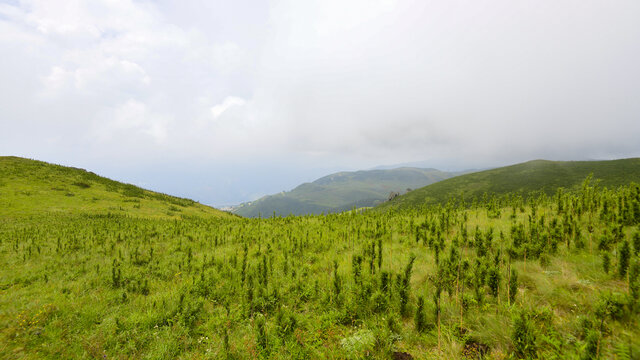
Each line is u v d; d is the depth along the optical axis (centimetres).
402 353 391
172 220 3147
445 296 523
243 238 1614
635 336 279
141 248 1616
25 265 1268
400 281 570
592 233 705
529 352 313
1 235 1908
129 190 4584
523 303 427
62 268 1227
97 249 1611
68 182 4031
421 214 1780
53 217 2644
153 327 630
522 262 621
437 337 405
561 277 491
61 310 730
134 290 938
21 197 3097
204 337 558
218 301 752
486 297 476
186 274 1053
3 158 4347
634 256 427
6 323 661
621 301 322
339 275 712
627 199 746
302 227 1784
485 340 370
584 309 376
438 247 746
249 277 837
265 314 590
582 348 275
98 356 532
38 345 581
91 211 3072
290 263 966
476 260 603
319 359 411
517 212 1337
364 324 488
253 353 441
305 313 594
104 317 699
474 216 1411
